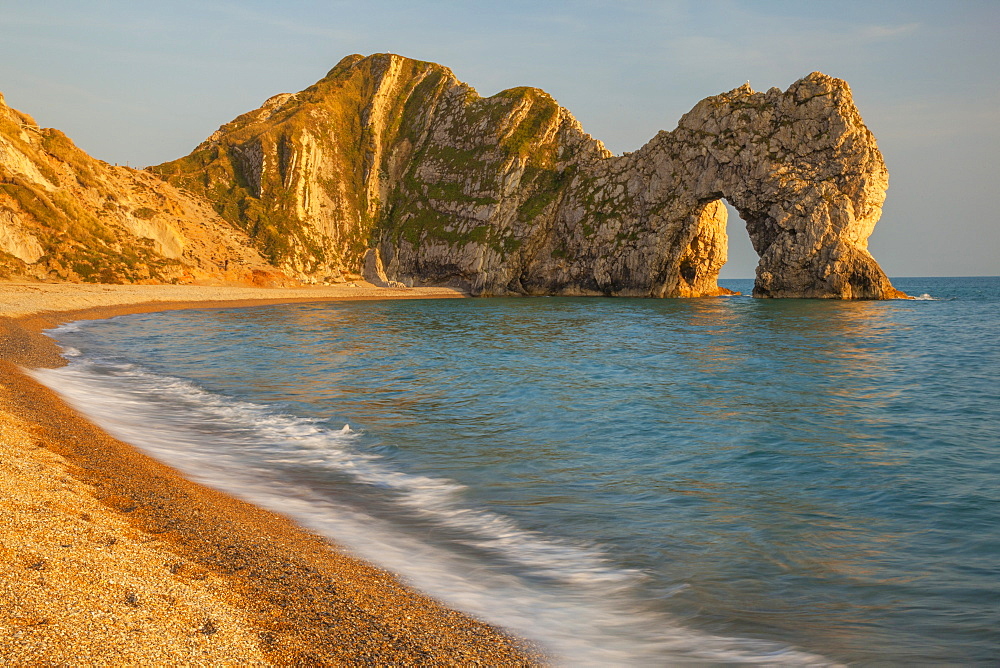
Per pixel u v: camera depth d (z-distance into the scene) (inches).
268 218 5068.9
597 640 326.0
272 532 436.5
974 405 970.7
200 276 3836.1
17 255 2952.8
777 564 422.0
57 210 3280.0
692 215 4224.9
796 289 3878.0
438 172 5625.0
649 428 816.9
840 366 1396.4
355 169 5895.7
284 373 1202.0
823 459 676.7
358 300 4104.3
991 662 307.4
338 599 341.4
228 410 863.7
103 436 653.3
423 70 6668.3
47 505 414.6
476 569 406.6
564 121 5265.8
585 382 1162.0
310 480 579.5
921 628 341.4
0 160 3230.8
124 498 468.1
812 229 3750.0
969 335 2066.9
